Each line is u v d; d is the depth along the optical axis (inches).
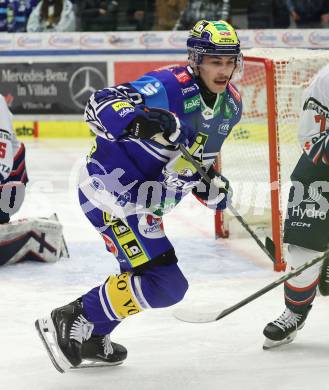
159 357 374.6
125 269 343.3
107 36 1104.2
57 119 1141.7
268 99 525.3
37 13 1143.6
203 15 1109.1
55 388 338.6
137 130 303.3
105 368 361.7
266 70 522.6
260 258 566.6
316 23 1101.7
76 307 337.1
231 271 533.0
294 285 380.5
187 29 1117.7
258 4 1099.9
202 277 518.3
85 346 353.7
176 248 599.5
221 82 320.2
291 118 565.6
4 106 520.1
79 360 336.5
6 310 450.6
